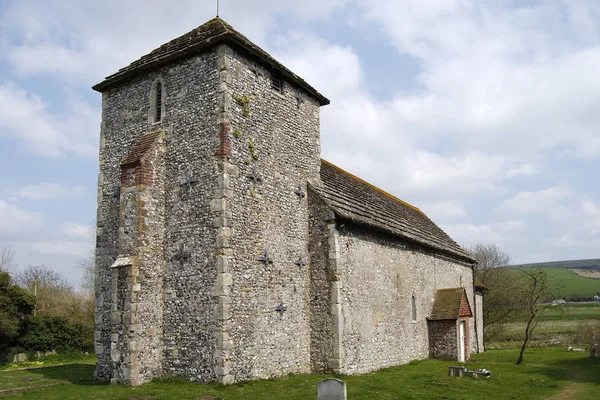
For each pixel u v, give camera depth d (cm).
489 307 4103
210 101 1438
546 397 1452
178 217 1437
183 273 1392
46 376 1581
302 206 1678
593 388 1617
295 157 1684
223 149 1386
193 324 1347
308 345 1612
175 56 1504
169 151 1496
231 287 1341
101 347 1519
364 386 1395
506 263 4841
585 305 5441
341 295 1619
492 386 1530
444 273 2719
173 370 1356
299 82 1708
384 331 1912
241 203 1419
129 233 1398
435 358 2309
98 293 1577
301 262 1627
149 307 1373
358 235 1794
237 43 1448
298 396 1191
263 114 1554
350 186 2145
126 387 1261
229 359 1298
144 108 1591
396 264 2098
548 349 3120
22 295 2678
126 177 1444
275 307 1489
